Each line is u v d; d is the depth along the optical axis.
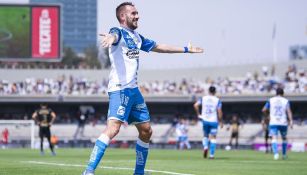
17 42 142.25
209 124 59.09
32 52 142.50
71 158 57.44
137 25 23.48
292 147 107.88
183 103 161.88
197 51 24.97
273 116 58.53
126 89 22.89
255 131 146.88
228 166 40.28
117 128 22.81
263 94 151.00
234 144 125.94
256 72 168.12
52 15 142.62
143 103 23.70
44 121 71.56
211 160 52.97
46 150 96.38
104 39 21.89
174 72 188.38
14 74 183.75
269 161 50.97
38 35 142.62
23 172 29.50
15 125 147.25
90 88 166.62
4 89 164.12
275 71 180.50
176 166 38.00
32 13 142.38
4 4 141.75
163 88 165.00
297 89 152.25
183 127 120.44
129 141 136.75
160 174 28.92
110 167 33.81
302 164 44.84
